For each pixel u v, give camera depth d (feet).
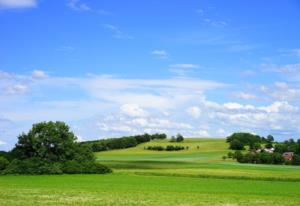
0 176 351.87
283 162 530.27
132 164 499.92
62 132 395.34
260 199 185.06
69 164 376.89
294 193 215.72
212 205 162.91
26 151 390.42
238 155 568.00
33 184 260.62
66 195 192.13
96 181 290.76
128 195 194.80
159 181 292.40
